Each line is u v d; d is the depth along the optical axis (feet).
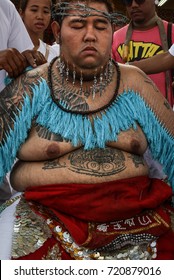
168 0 28.40
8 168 7.17
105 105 7.10
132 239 6.78
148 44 11.53
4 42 9.12
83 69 7.00
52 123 6.97
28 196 6.88
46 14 12.04
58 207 6.78
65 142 6.90
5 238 6.86
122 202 6.74
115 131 7.02
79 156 6.89
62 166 6.86
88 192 6.76
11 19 9.20
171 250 7.11
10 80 7.45
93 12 6.84
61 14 6.96
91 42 6.87
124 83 7.30
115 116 7.09
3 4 9.10
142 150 7.23
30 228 6.75
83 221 6.77
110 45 7.09
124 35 11.74
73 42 6.91
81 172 6.83
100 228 6.74
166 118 7.48
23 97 7.08
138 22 11.56
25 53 7.39
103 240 6.67
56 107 7.06
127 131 7.09
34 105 7.06
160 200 6.98
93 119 7.02
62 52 7.07
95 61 6.94
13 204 7.27
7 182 9.26
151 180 7.28
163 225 6.93
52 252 6.72
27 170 7.02
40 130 7.00
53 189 6.81
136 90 7.33
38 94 7.08
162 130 7.43
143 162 7.23
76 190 6.74
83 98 7.10
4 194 9.31
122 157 7.00
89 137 6.91
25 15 12.01
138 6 11.34
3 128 7.04
